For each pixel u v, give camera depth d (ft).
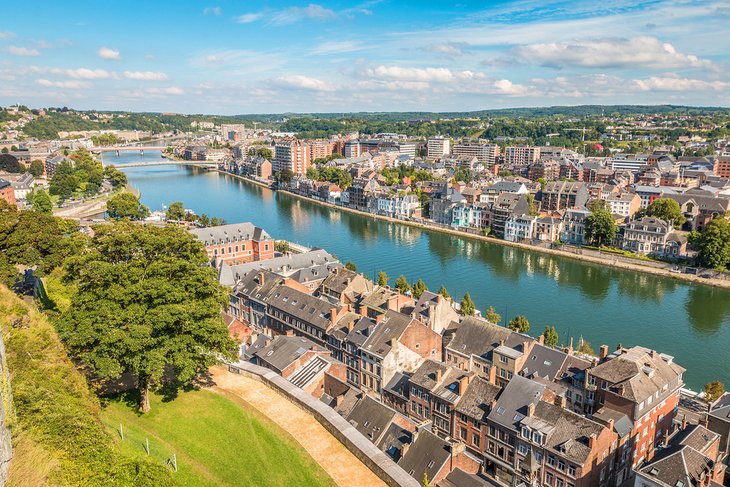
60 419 155.74
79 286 215.51
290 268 541.75
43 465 134.92
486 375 367.86
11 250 342.03
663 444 282.77
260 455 195.11
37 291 336.08
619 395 297.12
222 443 199.41
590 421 264.31
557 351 349.82
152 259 223.30
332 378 317.63
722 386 359.25
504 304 570.05
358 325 381.60
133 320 199.52
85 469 145.18
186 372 205.57
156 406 218.38
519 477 275.39
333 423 210.79
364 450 193.88
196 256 238.07
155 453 181.47
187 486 170.60
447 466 254.47
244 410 223.10
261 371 259.80
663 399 310.24
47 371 181.98
